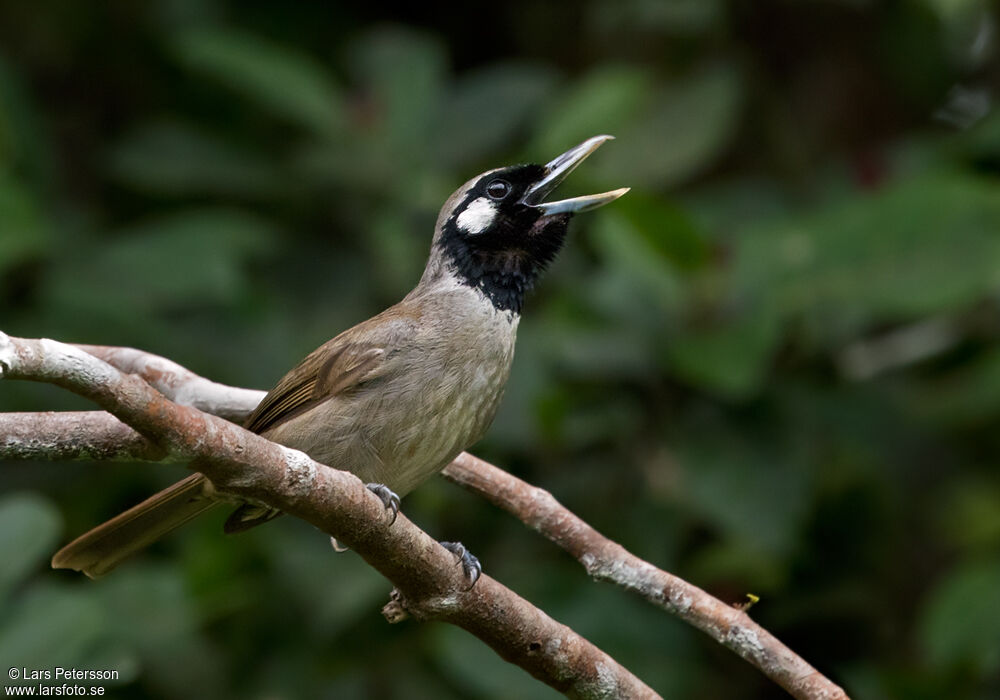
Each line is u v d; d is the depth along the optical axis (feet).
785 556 39.45
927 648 37.83
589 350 38.81
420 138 43.86
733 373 37.14
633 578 26.96
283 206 44.62
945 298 38.24
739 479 38.06
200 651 39.09
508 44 52.44
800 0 50.06
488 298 29.94
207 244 39.93
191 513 27.96
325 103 43.19
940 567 42.65
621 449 39.96
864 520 41.88
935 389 44.65
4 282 41.68
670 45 50.19
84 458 23.73
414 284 41.14
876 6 50.14
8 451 23.47
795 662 25.53
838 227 39.75
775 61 50.72
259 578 38.83
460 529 40.27
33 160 42.98
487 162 44.50
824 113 50.21
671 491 38.86
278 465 21.29
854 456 42.63
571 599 38.42
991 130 44.29
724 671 39.96
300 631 39.17
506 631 24.14
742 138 50.34
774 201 45.93
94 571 27.89
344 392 28.37
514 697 36.06
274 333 40.86
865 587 41.32
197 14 48.29
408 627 39.65
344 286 42.93
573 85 51.37
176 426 19.99
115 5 48.16
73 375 18.85
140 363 29.37
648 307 39.17
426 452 28.48
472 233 30.42
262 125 47.19
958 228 38.96
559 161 31.76
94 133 48.70
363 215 43.65
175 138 44.19
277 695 38.55
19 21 47.91
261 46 43.47
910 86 50.44
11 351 18.20
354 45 47.47
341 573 37.86
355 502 22.16
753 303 38.70
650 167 44.75
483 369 29.04
